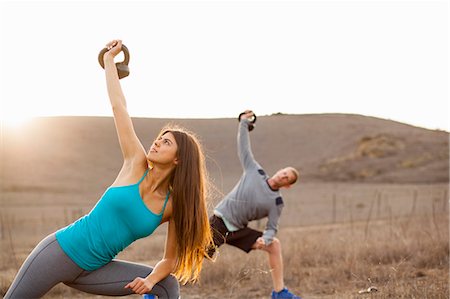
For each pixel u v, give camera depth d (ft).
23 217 137.80
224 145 325.83
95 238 19.02
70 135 325.62
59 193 221.66
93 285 19.70
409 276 36.91
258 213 32.04
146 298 24.88
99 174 276.41
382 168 273.95
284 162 326.44
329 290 35.06
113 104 20.13
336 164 294.46
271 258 32.50
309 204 172.14
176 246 20.31
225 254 45.85
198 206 20.03
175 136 19.77
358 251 43.21
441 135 319.47
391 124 358.43
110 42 21.26
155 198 19.70
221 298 34.47
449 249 43.06
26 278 18.86
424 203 157.07
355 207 159.43
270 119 394.11
